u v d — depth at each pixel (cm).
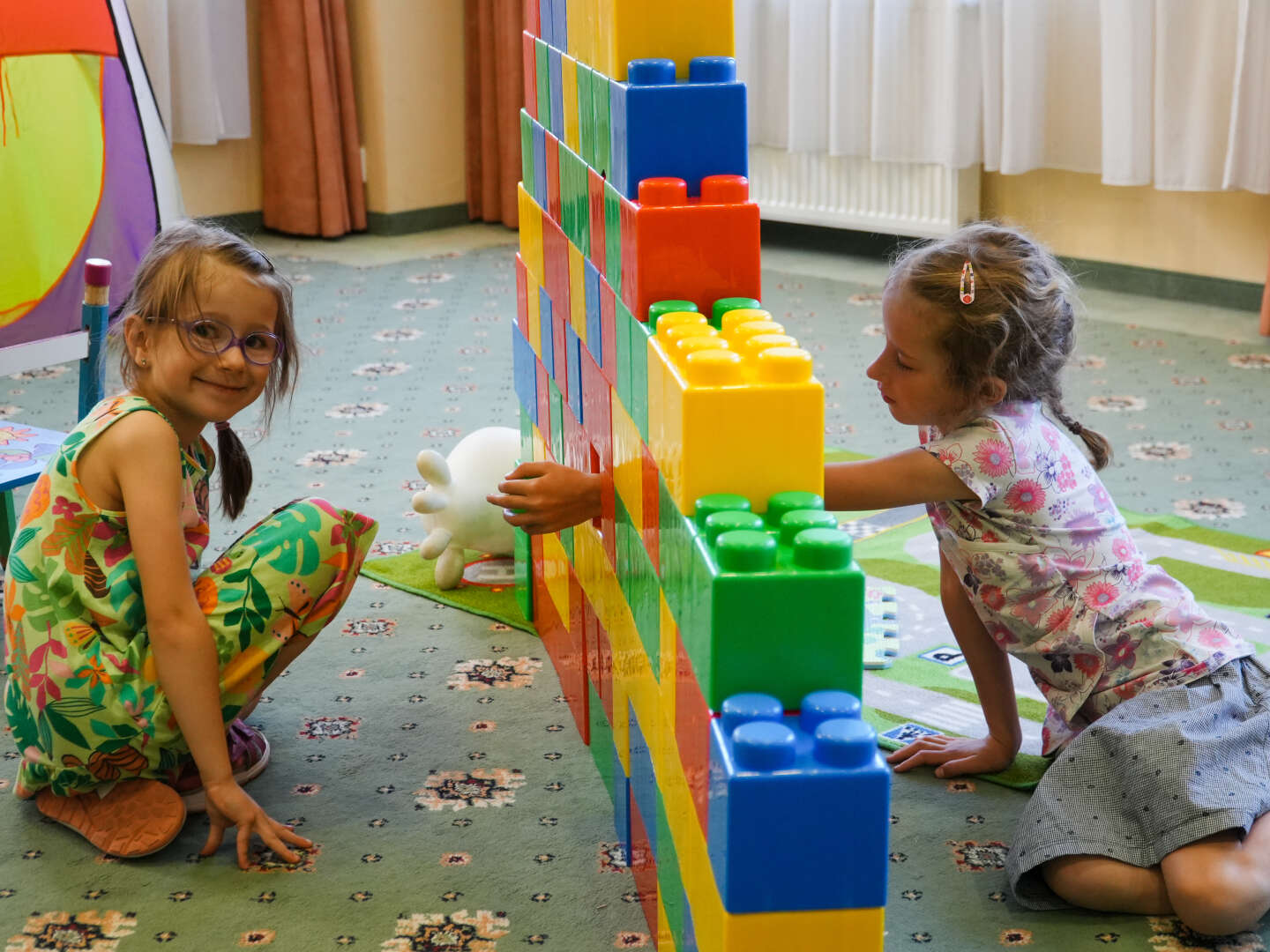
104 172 256
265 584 131
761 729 80
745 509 88
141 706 127
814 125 385
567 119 134
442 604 184
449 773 142
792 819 80
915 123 368
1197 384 279
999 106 352
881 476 122
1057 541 127
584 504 124
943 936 115
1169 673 125
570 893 121
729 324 99
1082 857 117
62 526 128
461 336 325
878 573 191
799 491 91
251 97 440
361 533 138
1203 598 179
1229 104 314
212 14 411
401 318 341
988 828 131
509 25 430
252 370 130
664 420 96
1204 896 112
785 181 404
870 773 79
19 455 166
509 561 198
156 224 269
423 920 117
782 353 90
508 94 439
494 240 442
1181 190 324
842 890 81
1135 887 116
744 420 89
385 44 437
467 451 188
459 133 466
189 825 133
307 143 432
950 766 140
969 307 119
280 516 136
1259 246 331
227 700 131
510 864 125
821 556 82
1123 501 218
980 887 122
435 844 129
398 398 276
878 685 160
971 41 353
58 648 128
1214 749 117
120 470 125
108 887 123
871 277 379
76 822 131
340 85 435
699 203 105
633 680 116
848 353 306
